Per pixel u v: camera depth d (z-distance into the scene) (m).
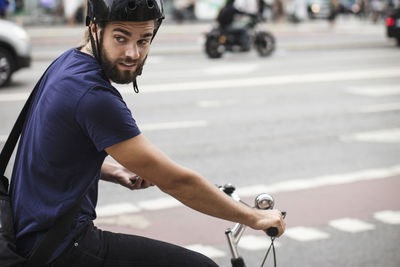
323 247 4.63
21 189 1.96
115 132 1.86
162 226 4.98
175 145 7.70
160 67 15.87
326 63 17.09
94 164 1.94
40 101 1.94
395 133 8.60
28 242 1.92
